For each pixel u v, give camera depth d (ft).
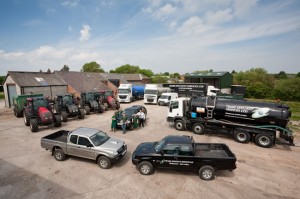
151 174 27.66
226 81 142.41
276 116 38.58
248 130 40.60
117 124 49.75
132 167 29.84
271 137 38.40
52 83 91.15
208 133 48.08
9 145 38.68
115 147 29.68
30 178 26.43
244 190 23.97
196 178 26.66
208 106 44.91
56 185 24.81
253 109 40.63
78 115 61.57
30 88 81.41
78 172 28.12
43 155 33.96
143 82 193.67
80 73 116.37
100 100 74.90
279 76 300.81
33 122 46.26
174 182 25.62
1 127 51.62
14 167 29.53
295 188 24.58
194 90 105.70
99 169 29.04
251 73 189.37
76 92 94.32
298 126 58.08
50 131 48.32
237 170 29.07
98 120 60.70
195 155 27.27
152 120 62.54
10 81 82.48
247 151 36.70
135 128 52.44
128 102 103.71
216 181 25.91
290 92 135.44
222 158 25.41
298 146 39.93
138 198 22.27
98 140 30.66
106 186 24.64
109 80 135.74
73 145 30.35
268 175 27.71
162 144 28.32
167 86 115.44
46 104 51.37
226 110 43.21
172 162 26.58
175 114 50.57
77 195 22.76
